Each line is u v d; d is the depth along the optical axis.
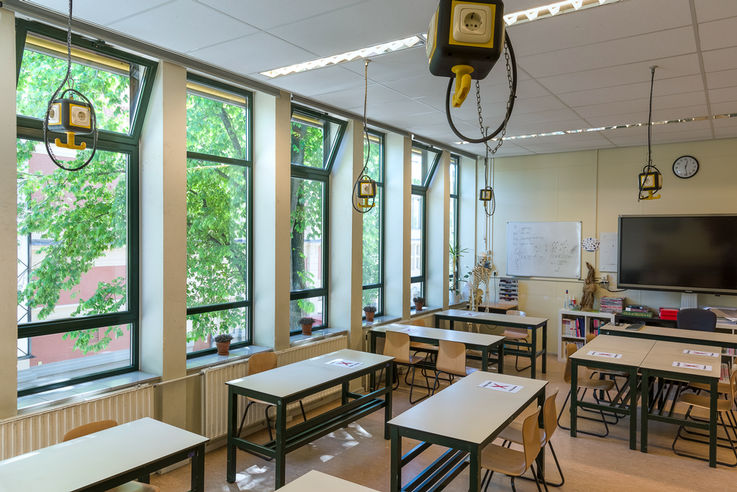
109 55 3.85
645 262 7.38
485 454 3.49
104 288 4.07
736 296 7.02
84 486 2.30
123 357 4.20
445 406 3.48
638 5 3.03
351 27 3.41
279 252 5.15
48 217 3.71
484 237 8.99
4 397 3.14
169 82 4.10
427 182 8.20
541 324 6.86
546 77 4.45
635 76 4.41
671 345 5.43
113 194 4.11
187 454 2.75
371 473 4.06
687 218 7.09
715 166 7.14
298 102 5.36
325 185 6.27
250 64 4.22
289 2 3.02
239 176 5.12
